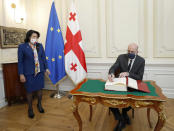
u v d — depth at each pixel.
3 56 3.19
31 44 2.70
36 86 2.76
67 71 3.72
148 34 3.47
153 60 3.51
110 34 3.70
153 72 3.54
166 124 2.39
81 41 3.66
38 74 2.79
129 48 2.24
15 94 3.28
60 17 4.00
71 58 3.70
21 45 2.60
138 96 1.59
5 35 3.17
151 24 3.42
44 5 4.07
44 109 3.06
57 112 2.91
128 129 2.26
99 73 3.90
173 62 3.36
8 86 3.18
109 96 1.61
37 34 2.69
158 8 3.34
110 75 2.12
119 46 3.67
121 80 1.91
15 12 3.50
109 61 3.76
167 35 3.36
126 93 1.70
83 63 3.69
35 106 3.23
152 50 3.50
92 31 3.83
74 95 1.84
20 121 2.57
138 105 1.61
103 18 3.71
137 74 2.32
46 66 2.94
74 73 3.72
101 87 1.96
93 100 1.74
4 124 2.47
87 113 2.85
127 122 2.42
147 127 2.31
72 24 3.64
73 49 3.65
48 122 2.53
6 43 3.20
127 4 3.51
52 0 4.00
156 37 3.43
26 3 3.89
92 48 3.88
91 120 2.57
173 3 3.25
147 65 3.54
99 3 3.69
